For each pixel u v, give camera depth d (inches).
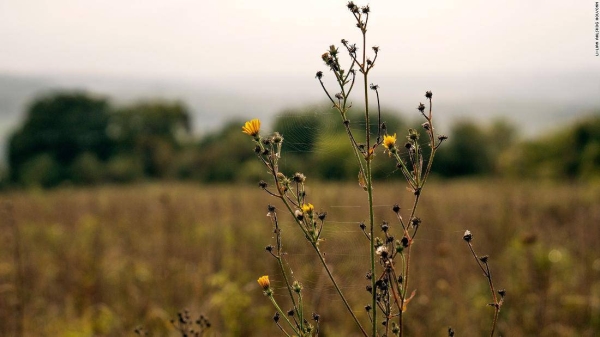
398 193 331.9
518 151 877.2
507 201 329.4
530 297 173.6
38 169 1411.2
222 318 167.2
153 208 380.8
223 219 336.2
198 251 237.6
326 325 147.0
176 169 1229.1
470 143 1061.1
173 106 1685.5
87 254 250.8
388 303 81.1
